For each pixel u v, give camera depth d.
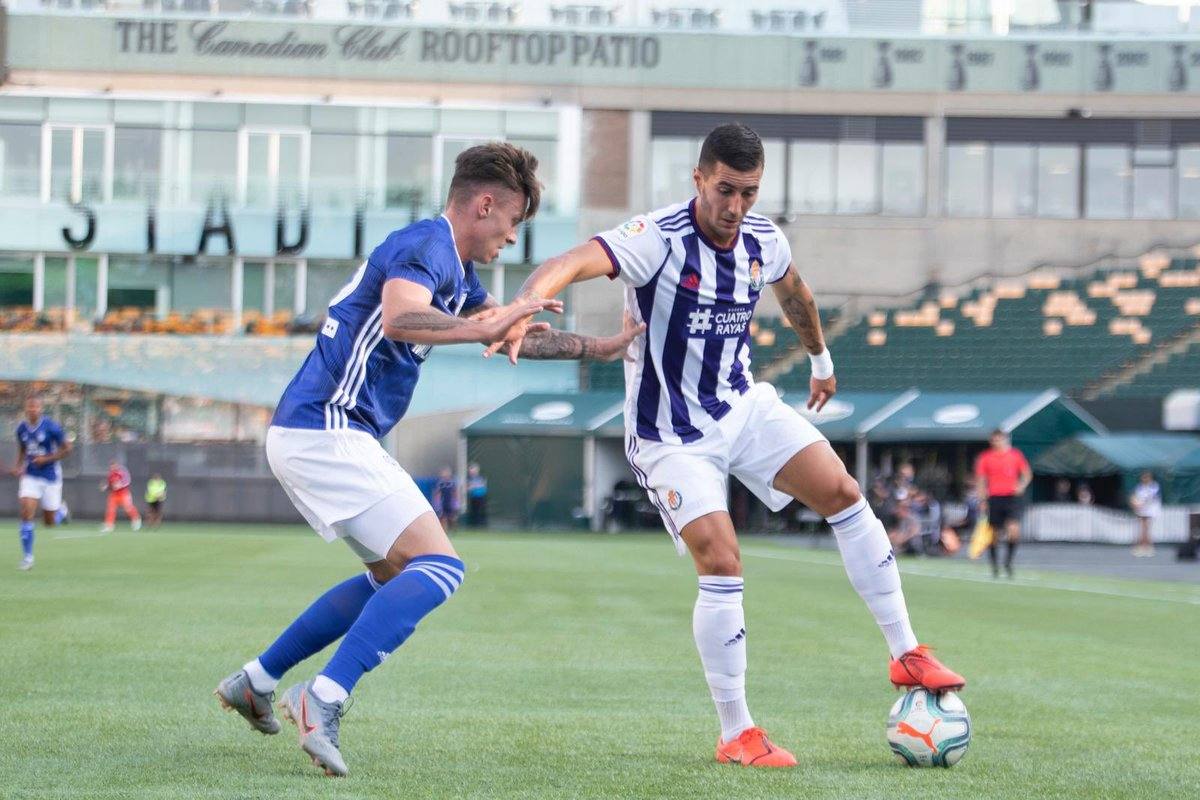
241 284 100.69
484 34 103.88
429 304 10.83
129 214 99.62
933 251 105.25
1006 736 13.85
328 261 101.19
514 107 103.56
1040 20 106.38
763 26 106.38
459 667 19.17
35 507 40.34
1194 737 13.91
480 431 89.81
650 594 34.38
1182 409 86.56
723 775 11.14
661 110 104.88
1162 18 106.75
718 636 11.99
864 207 105.62
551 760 11.79
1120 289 101.31
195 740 12.58
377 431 11.76
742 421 12.77
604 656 20.75
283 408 11.47
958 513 78.94
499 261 101.81
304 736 10.71
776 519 89.38
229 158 101.25
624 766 11.54
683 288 12.38
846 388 96.38
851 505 12.62
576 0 105.44
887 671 19.42
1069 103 105.44
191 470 90.75
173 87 102.56
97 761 11.41
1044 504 80.44
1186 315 98.31
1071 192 105.75
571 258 11.96
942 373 96.50
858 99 105.50
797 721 14.73
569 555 56.09
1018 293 102.06
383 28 103.44
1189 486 77.44
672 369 12.56
